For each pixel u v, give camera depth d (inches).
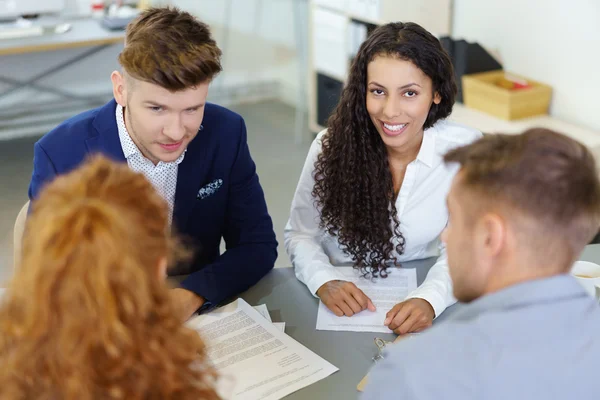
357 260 67.6
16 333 26.0
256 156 167.6
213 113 65.4
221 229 69.8
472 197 33.1
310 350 53.1
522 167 31.8
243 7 201.6
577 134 119.6
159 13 53.4
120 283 25.7
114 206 27.1
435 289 59.7
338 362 52.2
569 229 31.7
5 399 26.8
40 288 25.3
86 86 186.4
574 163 31.8
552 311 31.7
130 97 54.2
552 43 127.2
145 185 29.2
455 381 30.9
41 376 26.2
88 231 25.7
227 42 203.8
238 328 55.8
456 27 149.1
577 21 121.3
